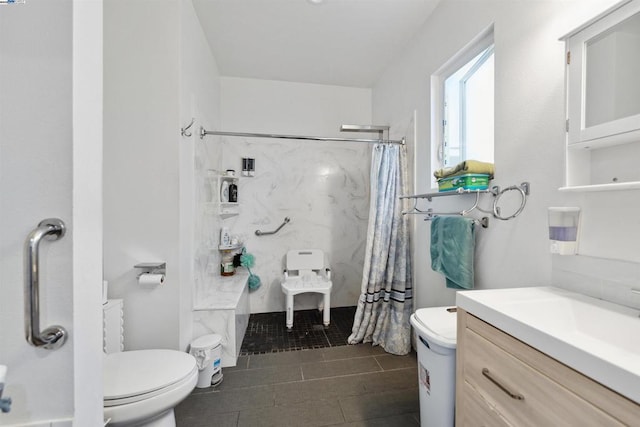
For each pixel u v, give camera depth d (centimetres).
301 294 318
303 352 220
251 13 204
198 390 172
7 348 67
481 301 95
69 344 68
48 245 67
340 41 239
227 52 257
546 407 69
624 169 93
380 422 147
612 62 90
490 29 150
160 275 159
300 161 315
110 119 162
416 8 199
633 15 84
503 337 84
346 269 325
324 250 320
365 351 222
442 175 161
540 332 70
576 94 100
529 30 124
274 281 311
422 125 218
